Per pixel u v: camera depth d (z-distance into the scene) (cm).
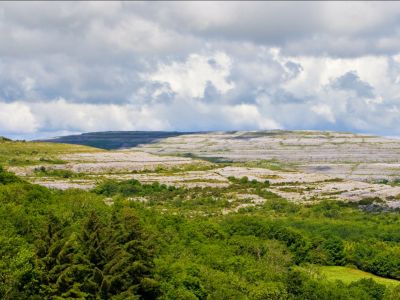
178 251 12556
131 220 10094
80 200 13962
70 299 8350
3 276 8150
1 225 10338
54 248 8812
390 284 13825
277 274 12781
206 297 10681
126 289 8938
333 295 12069
